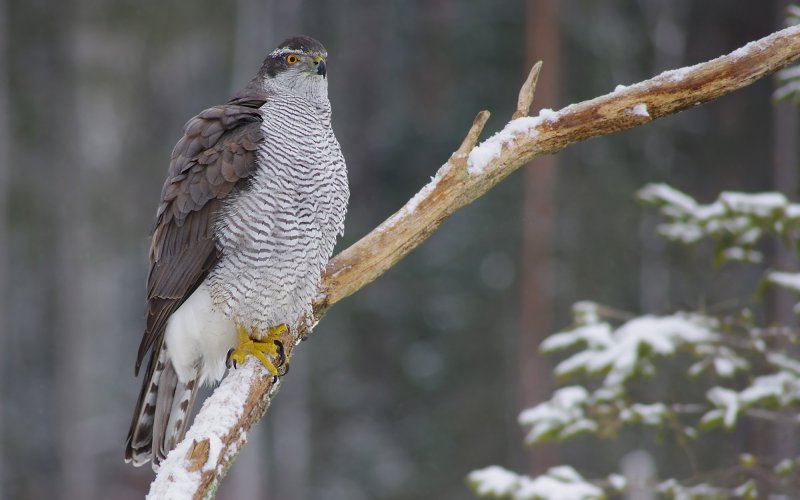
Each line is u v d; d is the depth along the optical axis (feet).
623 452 48.08
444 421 59.72
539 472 53.11
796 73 22.50
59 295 76.38
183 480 15.10
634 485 21.17
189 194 19.20
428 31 80.12
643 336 21.20
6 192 72.74
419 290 65.16
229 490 71.46
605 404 21.61
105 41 74.43
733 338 21.77
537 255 57.21
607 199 59.67
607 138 60.95
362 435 64.39
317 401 68.80
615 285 58.80
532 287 57.11
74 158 75.61
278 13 86.12
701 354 21.58
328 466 65.87
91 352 79.10
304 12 91.04
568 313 58.65
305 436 70.54
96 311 79.15
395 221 19.34
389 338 66.64
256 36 80.33
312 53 20.16
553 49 60.29
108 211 76.28
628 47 67.10
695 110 68.18
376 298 66.69
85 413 76.38
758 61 17.71
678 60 75.46
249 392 17.47
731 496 21.88
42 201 74.79
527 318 57.06
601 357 21.20
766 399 20.86
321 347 69.15
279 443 72.13
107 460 80.48
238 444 16.71
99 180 76.59
